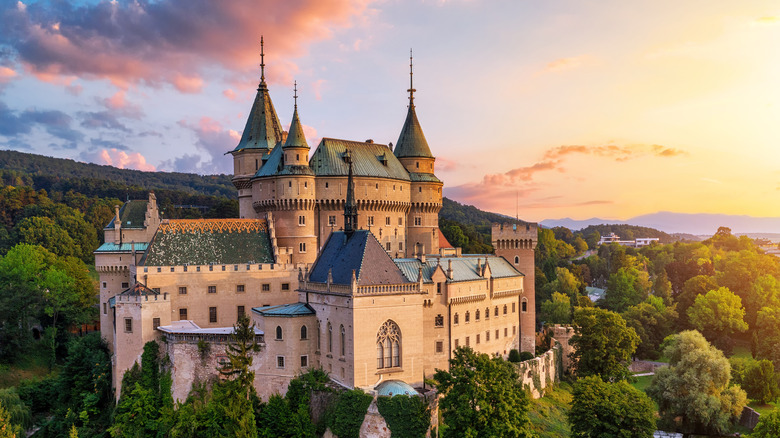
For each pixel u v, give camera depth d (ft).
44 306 415.85
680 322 513.45
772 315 453.58
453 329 333.83
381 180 409.49
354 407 253.44
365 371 263.49
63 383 336.90
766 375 362.12
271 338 284.61
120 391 300.61
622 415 262.26
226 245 352.90
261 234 366.22
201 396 287.48
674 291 614.75
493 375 240.12
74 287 448.65
